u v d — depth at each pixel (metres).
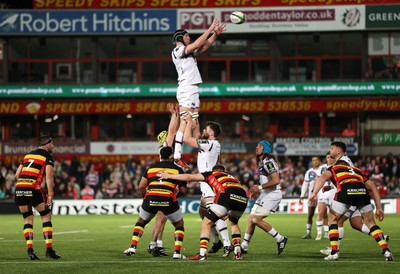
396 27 66.12
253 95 67.81
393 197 55.34
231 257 23.31
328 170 22.12
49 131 70.19
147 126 70.50
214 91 67.94
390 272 18.80
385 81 66.69
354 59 68.56
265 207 24.58
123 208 57.62
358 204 21.91
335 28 66.81
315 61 69.00
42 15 68.69
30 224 22.92
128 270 19.38
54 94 68.88
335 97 67.62
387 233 34.00
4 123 70.56
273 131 69.12
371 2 66.38
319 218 32.06
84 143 68.94
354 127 68.44
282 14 67.25
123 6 68.38
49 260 22.31
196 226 40.59
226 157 67.75
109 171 61.81
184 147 66.62
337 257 22.05
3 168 60.56
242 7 67.44
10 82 70.31
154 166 22.61
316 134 68.88
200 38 22.86
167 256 23.69
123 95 68.56
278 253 24.41
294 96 68.19
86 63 70.31
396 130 68.19
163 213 22.55
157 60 70.50
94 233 35.50
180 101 23.34
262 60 69.25
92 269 19.62
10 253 24.86
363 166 58.81
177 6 67.88
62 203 57.66
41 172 22.97
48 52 70.56
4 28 68.62
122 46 70.50
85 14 68.44
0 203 58.41
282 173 57.97
